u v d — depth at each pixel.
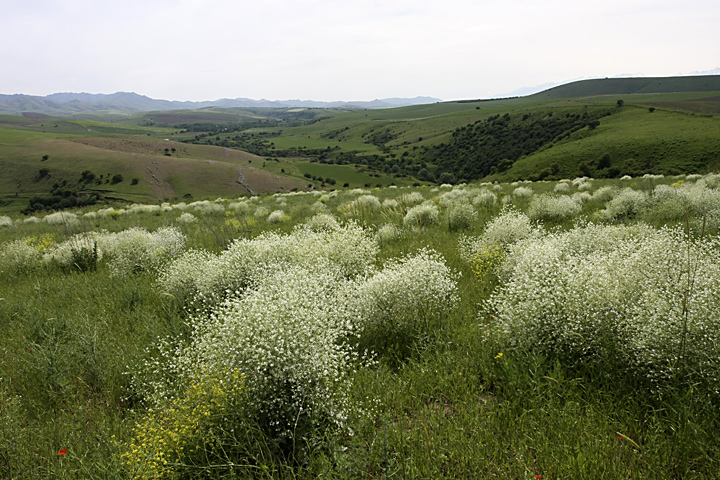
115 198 83.75
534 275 4.75
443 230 11.47
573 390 3.50
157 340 4.70
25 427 3.48
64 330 5.36
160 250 9.30
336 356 3.55
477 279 6.68
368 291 4.96
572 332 3.80
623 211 11.28
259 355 3.35
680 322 3.39
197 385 3.18
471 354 4.24
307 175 126.44
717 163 65.56
